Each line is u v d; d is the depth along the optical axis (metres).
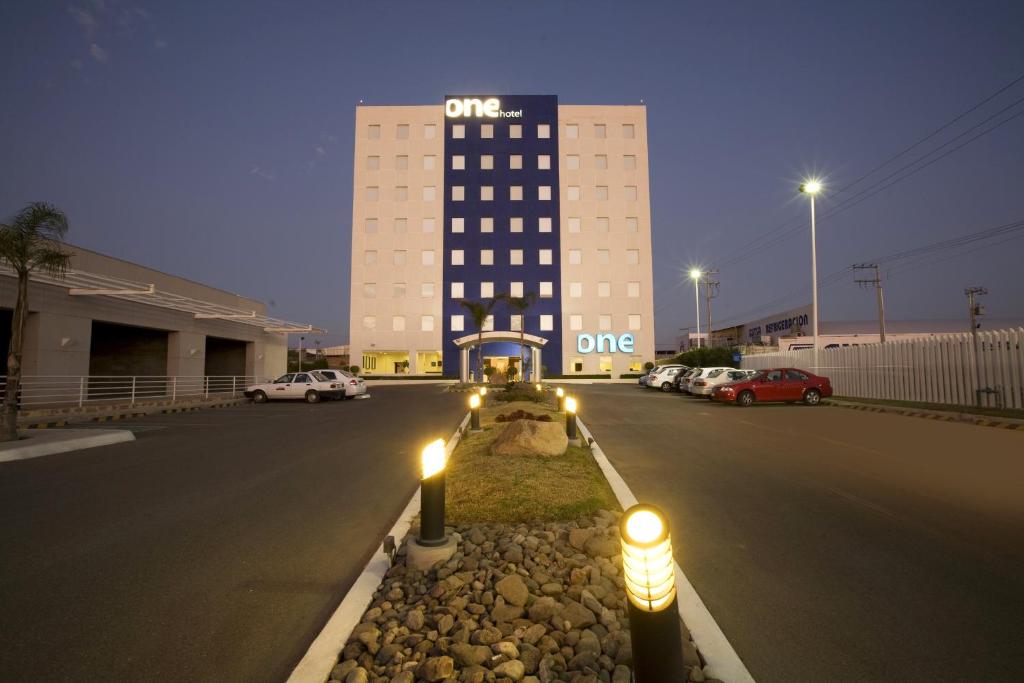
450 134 57.22
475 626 3.55
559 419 15.08
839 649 3.34
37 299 18.42
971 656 3.25
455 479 7.54
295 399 27.08
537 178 56.94
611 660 3.15
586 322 55.62
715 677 2.99
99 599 4.15
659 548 2.04
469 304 45.44
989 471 8.42
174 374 25.89
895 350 21.05
